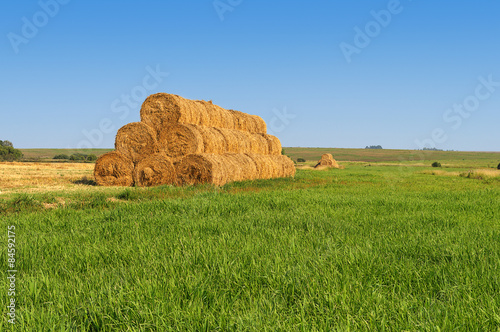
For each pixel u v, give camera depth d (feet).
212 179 67.15
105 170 74.18
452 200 47.16
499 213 35.96
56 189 61.41
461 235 24.41
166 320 12.39
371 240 23.34
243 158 82.28
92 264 18.86
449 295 14.34
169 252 20.39
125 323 12.42
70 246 21.88
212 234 25.72
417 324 11.94
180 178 69.41
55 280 16.03
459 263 18.20
